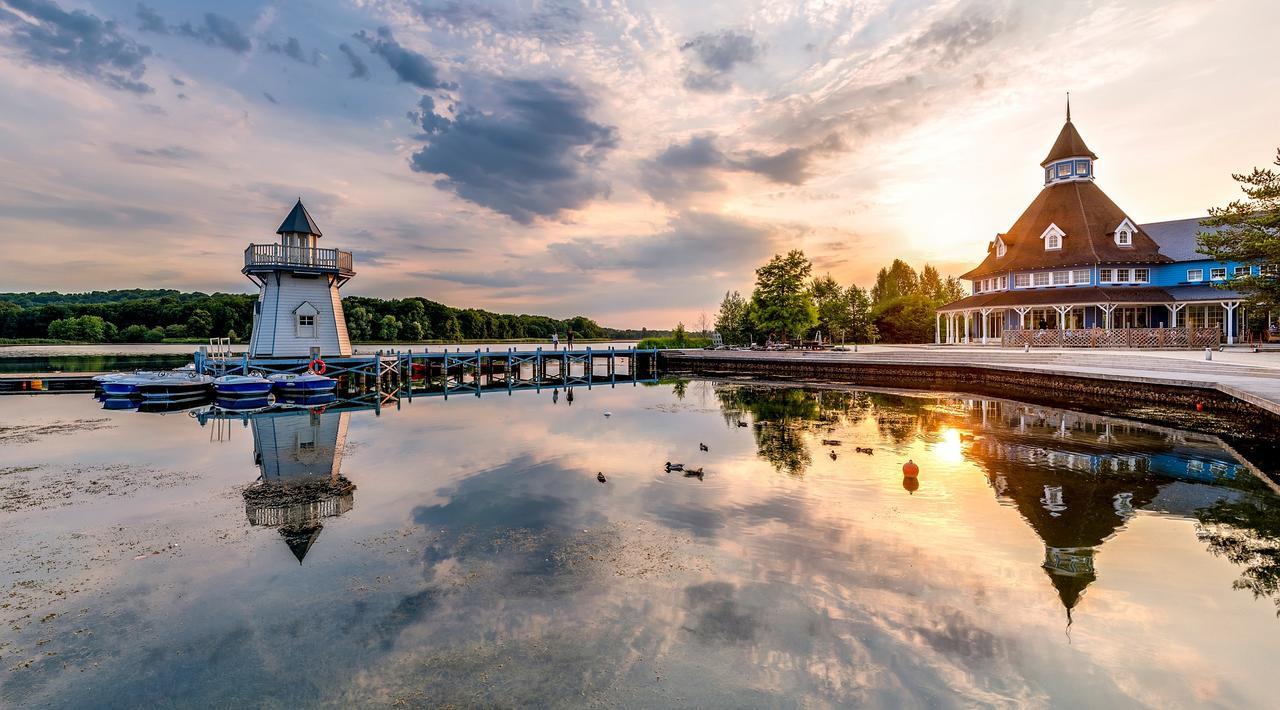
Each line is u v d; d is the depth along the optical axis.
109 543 9.33
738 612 6.81
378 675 5.72
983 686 5.39
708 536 9.30
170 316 92.62
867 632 6.35
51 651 6.24
